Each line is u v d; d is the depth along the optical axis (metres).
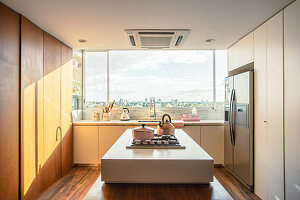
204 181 1.39
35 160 2.72
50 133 3.13
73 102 4.23
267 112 2.58
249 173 2.96
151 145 1.81
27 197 2.53
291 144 2.13
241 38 3.37
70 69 3.88
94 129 3.95
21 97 2.42
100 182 1.44
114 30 2.97
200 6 2.24
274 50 2.44
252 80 2.95
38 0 2.08
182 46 3.88
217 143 3.93
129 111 4.53
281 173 2.29
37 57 2.77
